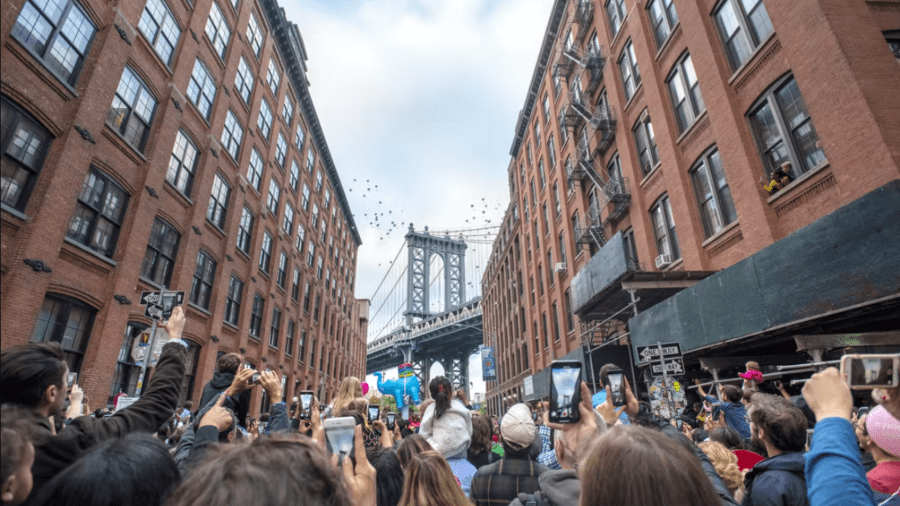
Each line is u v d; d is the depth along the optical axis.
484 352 42.47
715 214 13.07
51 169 10.50
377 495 2.90
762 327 8.41
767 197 10.92
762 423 2.84
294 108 30.89
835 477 1.44
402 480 3.00
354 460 1.80
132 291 13.15
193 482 0.88
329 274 41.38
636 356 12.43
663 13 16.03
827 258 7.25
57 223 10.52
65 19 11.10
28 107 10.05
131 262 13.10
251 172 23.31
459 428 3.94
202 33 17.78
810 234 7.55
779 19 10.34
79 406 4.41
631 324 12.91
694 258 13.41
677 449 1.20
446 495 2.38
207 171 17.88
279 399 3.11
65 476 1.29
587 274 15.23
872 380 1.60
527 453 3.03
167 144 15.01
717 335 9.54
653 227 16.61
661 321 11.52
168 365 2.82
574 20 22.98
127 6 12.97
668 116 15.23
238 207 20.97
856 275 6.81
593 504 1.16
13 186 9.84
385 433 3.62
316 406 4.06
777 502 2.50
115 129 12.65
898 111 8.27
